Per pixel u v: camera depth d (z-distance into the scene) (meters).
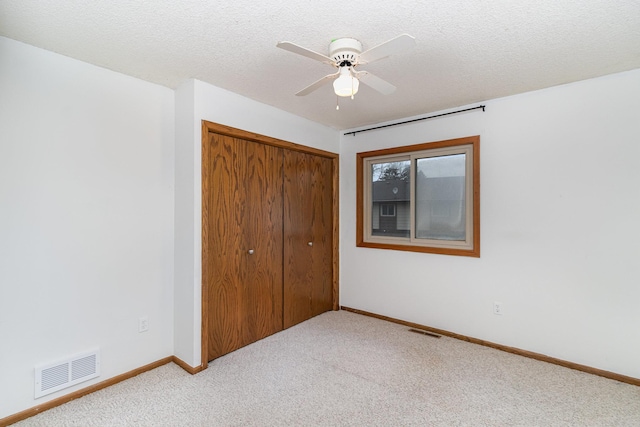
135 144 2.38
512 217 2.75
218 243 2.64
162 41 1.88
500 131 2.82
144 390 2.16
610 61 2.13
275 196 3.17
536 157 2.64
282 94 2.73
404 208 3.51
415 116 3.33
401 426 1.79
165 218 2.56
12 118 1.84
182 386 2.21
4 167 1.82
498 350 2.79
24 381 1.88
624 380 2.27
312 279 3.63
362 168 3.81
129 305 2.35
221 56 2.06
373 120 3.51
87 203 2.14
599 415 1.89
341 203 3.94
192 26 1.71
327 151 3.75
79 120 2.11
